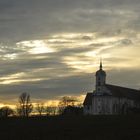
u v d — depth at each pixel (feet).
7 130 302.45
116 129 297.33
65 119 357.20
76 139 269.23
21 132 293.43
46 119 358.02
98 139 266.98
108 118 355.36
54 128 306.76
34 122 339.77
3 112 558.97
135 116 363.35
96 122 332.19
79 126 313.94
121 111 613.11
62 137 275.80
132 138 268.00
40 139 270.87
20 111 615.16
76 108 646.74
